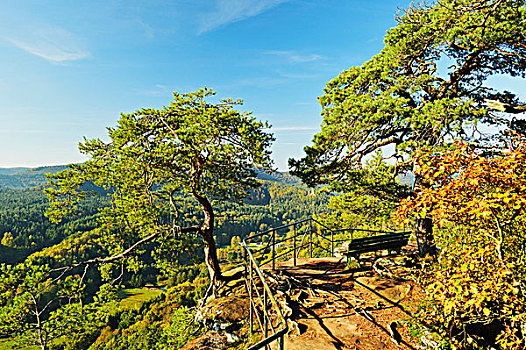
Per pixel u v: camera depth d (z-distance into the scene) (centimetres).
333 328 589
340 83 1038
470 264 387
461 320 471
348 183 1040
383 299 714
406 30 876
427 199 416
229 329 721
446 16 791
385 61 901
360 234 1605
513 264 370
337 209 1297
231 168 1212
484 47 793
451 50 929
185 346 721
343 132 888
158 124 1150
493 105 842
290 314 659
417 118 722
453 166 424
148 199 1134
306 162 980
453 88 960
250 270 652
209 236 1181
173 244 1066
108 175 1136
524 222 383
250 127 1082
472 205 362
